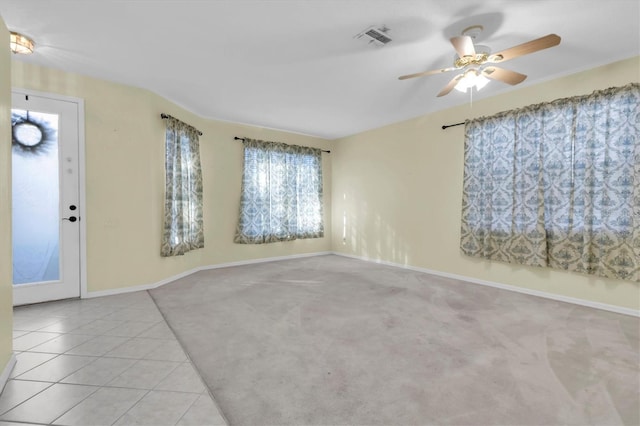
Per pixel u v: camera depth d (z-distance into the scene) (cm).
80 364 197
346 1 215
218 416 150
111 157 349
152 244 380
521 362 200
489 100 392
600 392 168
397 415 151
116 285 353
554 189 330
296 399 163
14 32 249
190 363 199
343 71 324
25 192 307
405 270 483
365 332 248
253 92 384
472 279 411
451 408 156
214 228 499
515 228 359
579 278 319
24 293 307
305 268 498
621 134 286
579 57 295
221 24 241
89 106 336
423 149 473
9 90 187
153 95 381
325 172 644
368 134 570
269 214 550
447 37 260
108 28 246
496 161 378
